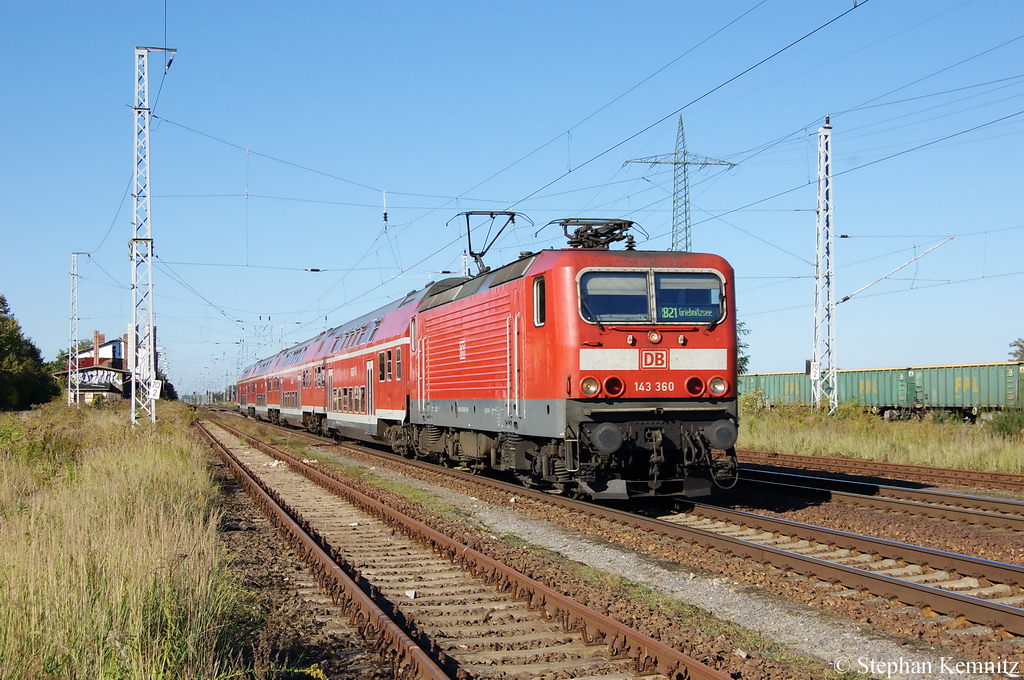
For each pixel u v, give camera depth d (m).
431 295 20.50
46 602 6.02
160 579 6.92
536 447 14.61
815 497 14.65
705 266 13.09
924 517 12.46
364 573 9.65
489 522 12.96
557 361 12.61
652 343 12.70
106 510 10.51
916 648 6.73
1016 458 19.12
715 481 13.04
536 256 13.95
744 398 33.75
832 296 30.34
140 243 29.30
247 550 10.77
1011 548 10.28
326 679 6.00
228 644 6.41
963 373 36.34
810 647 6.83
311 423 37.09
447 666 6.27
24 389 77.38
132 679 5.27
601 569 9.57
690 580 8.99
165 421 29.97
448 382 17.98
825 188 30.38
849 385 41.84
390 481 18.66
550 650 6.65
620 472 12.88
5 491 12.52
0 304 83.38
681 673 5.88
